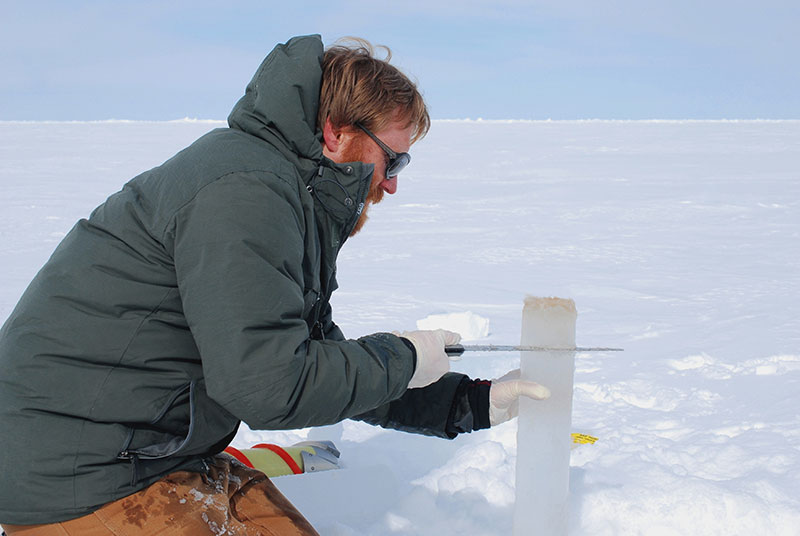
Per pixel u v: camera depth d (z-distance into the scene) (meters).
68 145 33.53
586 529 2.06
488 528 2.08
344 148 1.56
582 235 9.42
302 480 2.36
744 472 2.39
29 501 1.35
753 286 5.96
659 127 53.06
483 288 6.12
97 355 1.35
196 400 1.42
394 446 2.83
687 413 3.03
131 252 1.36
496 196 14.65
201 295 1.30
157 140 37.72
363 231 9.98
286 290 1.35
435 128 55.31
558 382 1.59
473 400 1.74
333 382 1.38
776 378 3.46
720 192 14.29
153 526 1.39
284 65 1.44
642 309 5.21
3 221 10.71
